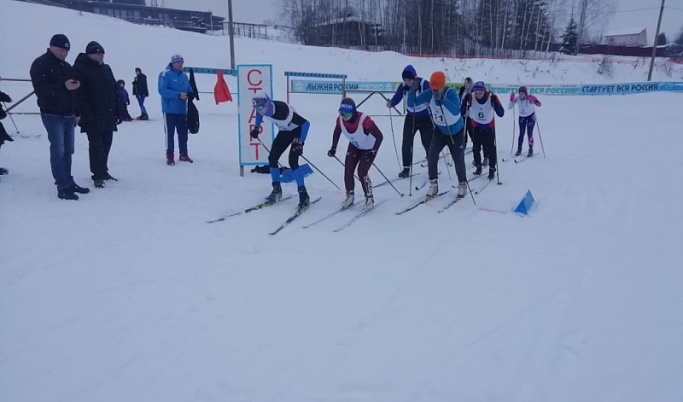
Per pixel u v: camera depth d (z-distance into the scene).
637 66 29.20
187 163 6.85
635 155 8.10
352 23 35.53
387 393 2.16
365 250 3.90
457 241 4.11
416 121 6.23
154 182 5.73
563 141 9.98
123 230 4.12
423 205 5.24
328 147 8.96
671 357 2.43
